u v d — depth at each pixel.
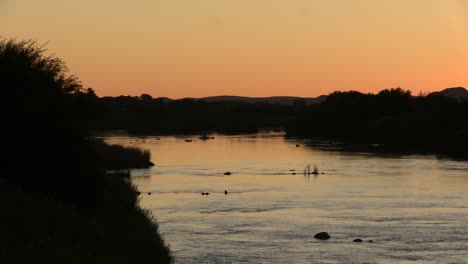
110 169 98.81
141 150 114.12
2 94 33.91
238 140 192.00
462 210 64.44
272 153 138.62
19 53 35.97
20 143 33.88
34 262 23.95
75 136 36.28
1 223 26.38
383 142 172.12
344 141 179.75
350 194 76.19
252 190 80.69
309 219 60.06
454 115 163.75
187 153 139.62
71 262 25.56
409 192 77.19
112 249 32.31
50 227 28.97
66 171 35.59
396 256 46.09
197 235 52.72
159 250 39.38
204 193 77.38
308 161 118.75
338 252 47.19
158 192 78.00
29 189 33.78
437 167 105.50
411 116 180.75
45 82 35.94
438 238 51.75
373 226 56.56
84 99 38.25
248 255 46.06
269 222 58.59
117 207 44.09
